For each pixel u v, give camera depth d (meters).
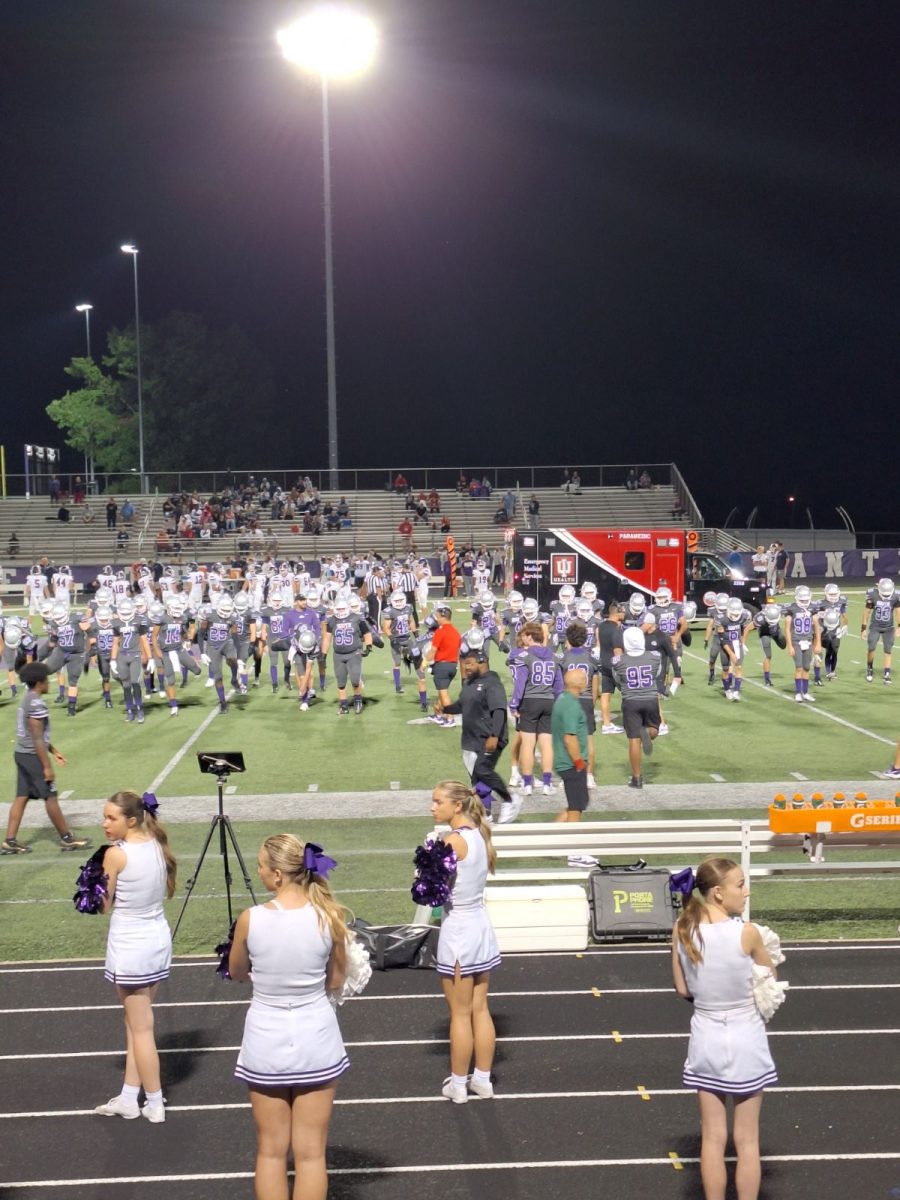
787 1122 6.13
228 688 22.78
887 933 9.03
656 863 10.93
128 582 38.88
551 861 11.05
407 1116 6.26
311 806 13.05
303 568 41.03
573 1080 6.65
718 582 31.31
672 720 18.44
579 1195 5.50
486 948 6.40
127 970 6.09
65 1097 6.53
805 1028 7.26
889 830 8.95
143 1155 5.89
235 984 8.12
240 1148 5.95
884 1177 5.62
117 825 6.14
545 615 19.95
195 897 10.03
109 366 69.00
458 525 51.75
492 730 11.02
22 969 8.46
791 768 14.70
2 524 51.59
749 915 9.45
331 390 47.72
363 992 7.97
